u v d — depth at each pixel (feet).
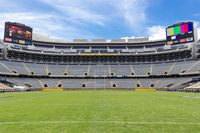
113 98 120.47
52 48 409.90
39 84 319.06
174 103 86.02
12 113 55.11
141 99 111.86
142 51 381.81
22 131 33.83
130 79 344.08
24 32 362.33
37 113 54.95
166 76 333.62
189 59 347.77
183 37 339.36
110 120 43.65
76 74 353.10
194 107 69.97
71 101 97.55
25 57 371.35
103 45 422.00
